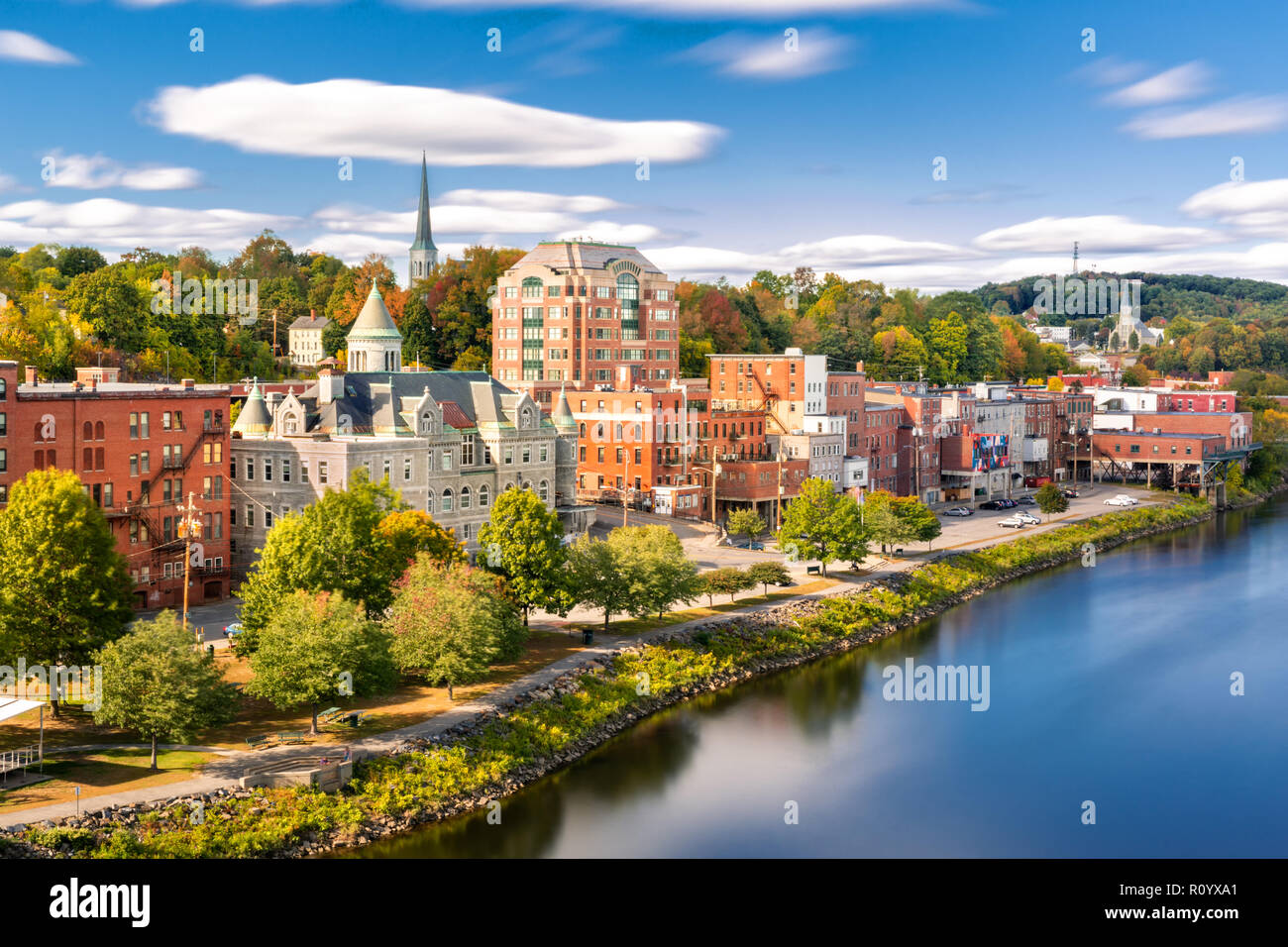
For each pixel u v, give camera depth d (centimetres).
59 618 9119
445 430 14412
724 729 10956
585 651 11788
